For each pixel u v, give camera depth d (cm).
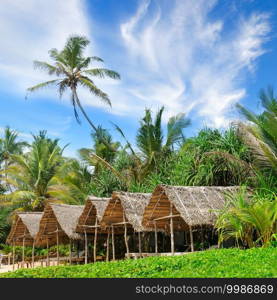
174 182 1995
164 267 1033
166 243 1989
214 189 1622
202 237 1653
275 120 1669
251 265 949
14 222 2384
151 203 1559
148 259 1270
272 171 1706
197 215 1436
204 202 1515
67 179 3091
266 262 976
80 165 3278
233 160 1738
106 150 3359
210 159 1839
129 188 2483
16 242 2495
